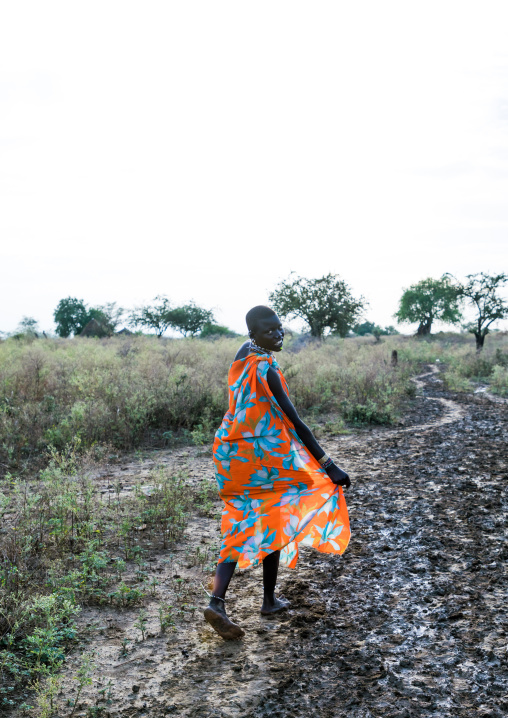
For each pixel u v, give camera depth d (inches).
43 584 145.6
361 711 99.7
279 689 106.3
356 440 354.0
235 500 127.8
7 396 392.8
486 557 166.2
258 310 124.0
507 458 289.0
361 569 160.9
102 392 406.3
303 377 537.6
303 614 135.7
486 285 1512.1
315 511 126.2
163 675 112.6
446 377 767.7
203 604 143.3
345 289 1541.6
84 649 122.3
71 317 2502.5
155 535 186.9
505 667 112.0
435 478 254.4
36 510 192.2
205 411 375.6
